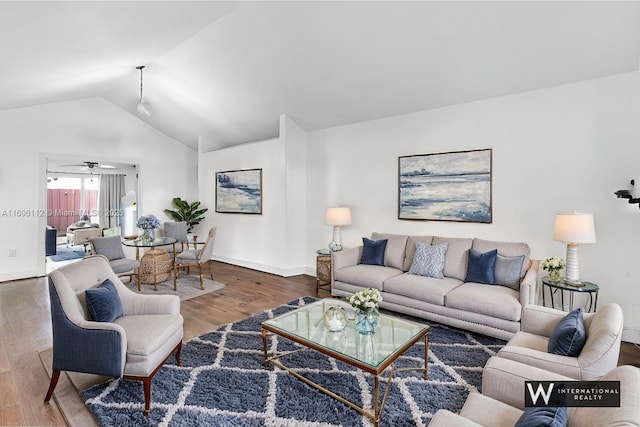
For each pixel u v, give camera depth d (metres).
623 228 3.00
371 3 2.86
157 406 2.04
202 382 2.31
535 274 3.01
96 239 4.57
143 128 6.75
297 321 2.62
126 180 9.78
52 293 2.05
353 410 2.03
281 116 5.23
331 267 4.08
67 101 5.64
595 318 1.90
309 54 3.66
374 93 4.09
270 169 5.56
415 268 3.66
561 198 3.30
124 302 2.56
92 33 2.95
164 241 5.07
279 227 5.46
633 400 0.98
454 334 3.12
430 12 2.82
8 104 4.67
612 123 3.03
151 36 3.45
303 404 2.08
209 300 4.16
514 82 3.39
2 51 2.82
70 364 2.03
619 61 2.86
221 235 6.62
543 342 2.06
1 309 3.79
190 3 2.90
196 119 6.14
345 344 2.20
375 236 4.44
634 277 2.96
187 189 7.49
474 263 3.38
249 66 4.16
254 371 2.47
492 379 1.57
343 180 5.07
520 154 3.53
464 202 3.91
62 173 9.25
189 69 4.59
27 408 2.05
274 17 3.25
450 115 4.01
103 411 1.98
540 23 2.70
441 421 1.24
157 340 2.11
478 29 2.88
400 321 2.58
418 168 4.26
